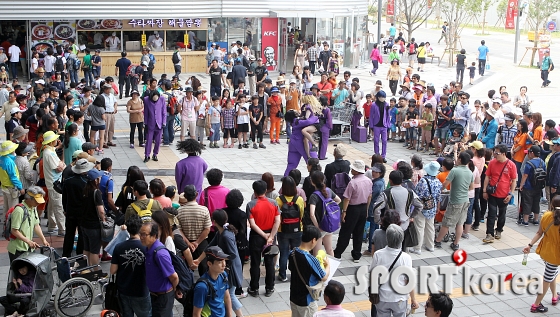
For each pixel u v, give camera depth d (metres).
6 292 8.92
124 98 26.09
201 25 31.19
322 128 16.12
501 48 49.62
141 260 7.39
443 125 17.75
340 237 10.82
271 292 9.66
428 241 11.52
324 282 7.97
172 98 18.30
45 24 28.58
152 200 8.93
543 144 14.71
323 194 9.94
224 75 26.81
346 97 20.16
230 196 9.11
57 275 9.02
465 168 11.33
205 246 9.29
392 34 46.47
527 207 12.96
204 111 18.36
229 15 31.09
